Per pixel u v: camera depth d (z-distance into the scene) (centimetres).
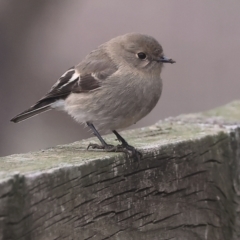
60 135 1994
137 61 989
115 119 986
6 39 1906
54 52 2023
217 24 2275
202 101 2195
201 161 870
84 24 2188
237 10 2295
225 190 912
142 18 2266
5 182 568
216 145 905
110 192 717
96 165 695
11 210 575
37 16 1933
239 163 941
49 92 1042
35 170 628
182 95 2200
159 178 796
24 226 590
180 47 2253
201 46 2244
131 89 973
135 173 757
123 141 894
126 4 2283
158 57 1002
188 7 2312
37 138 1967
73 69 1042
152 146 797
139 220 759
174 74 2231
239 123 1014
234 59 2219
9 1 1883
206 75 2222
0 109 1914
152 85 998
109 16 2244
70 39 2103
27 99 1942
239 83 2188
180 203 830
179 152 832
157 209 790
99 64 997
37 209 608
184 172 839
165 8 2305
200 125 1000
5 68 1914
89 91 984
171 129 972
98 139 975
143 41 992
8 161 689
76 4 2127
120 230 729
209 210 879
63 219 642
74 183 659
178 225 824
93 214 689
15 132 1944
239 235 916
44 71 1991
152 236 782
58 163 672
